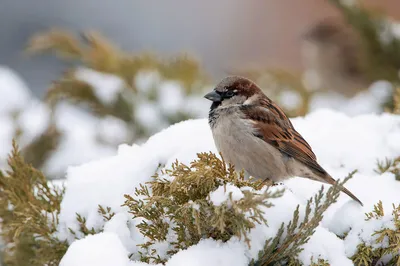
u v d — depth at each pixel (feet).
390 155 23.98
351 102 41.70
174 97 39.55
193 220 17.51
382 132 25.09
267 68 47.09
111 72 40.68
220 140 24.40
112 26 74.28
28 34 69.36
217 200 17.02
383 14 43.27
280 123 25.04
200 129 24.27
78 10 71.92
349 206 19.93
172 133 23.45
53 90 38.70
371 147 24.44
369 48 43.42
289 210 17.89
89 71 40.04
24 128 38.45
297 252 17.62
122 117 38.81
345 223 19.52
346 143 24.90
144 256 19.31
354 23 43.19
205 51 79.61
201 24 80.18
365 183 22.41
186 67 41.47
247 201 16.47
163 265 17.81
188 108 39.11
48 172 37.29
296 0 80.64
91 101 38.86
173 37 77.10
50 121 38.32
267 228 17.53
